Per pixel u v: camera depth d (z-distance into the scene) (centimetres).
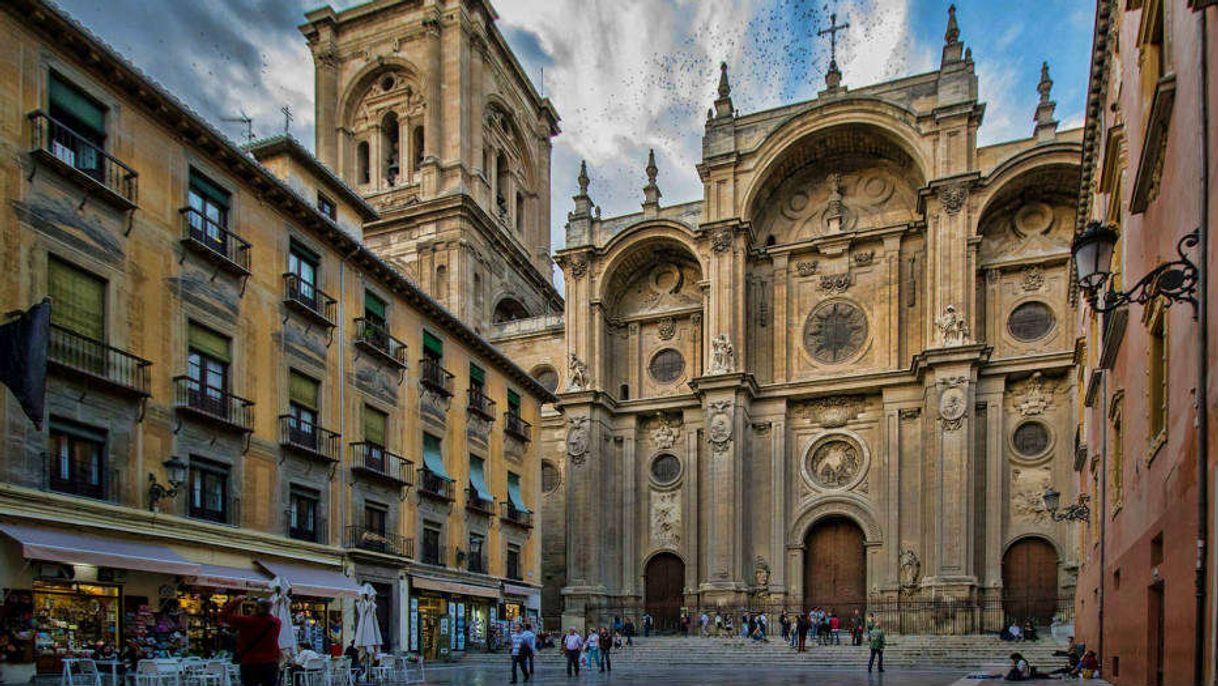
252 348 2156
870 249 4372
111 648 1580
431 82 5559
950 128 4075
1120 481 1780
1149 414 1227
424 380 2944
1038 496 3750
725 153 4509
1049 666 2770
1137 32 1332
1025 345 3962
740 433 4184
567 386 4675
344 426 2506
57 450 1596
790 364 4409
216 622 1914
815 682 2198
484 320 5409
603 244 4847
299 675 1766
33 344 1446
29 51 1619
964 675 2466
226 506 2014
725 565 4031
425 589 2802
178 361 1914
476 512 3256
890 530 3959
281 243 2317
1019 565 3747
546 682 2217
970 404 3778
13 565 1470
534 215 6669
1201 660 835
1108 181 1709
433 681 2217
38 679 1461
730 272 4384
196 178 2038
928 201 4059
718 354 4297
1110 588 1842
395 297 2859
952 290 3916
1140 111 1302
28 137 1598
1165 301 1059
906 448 4034
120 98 1828
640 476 4634
